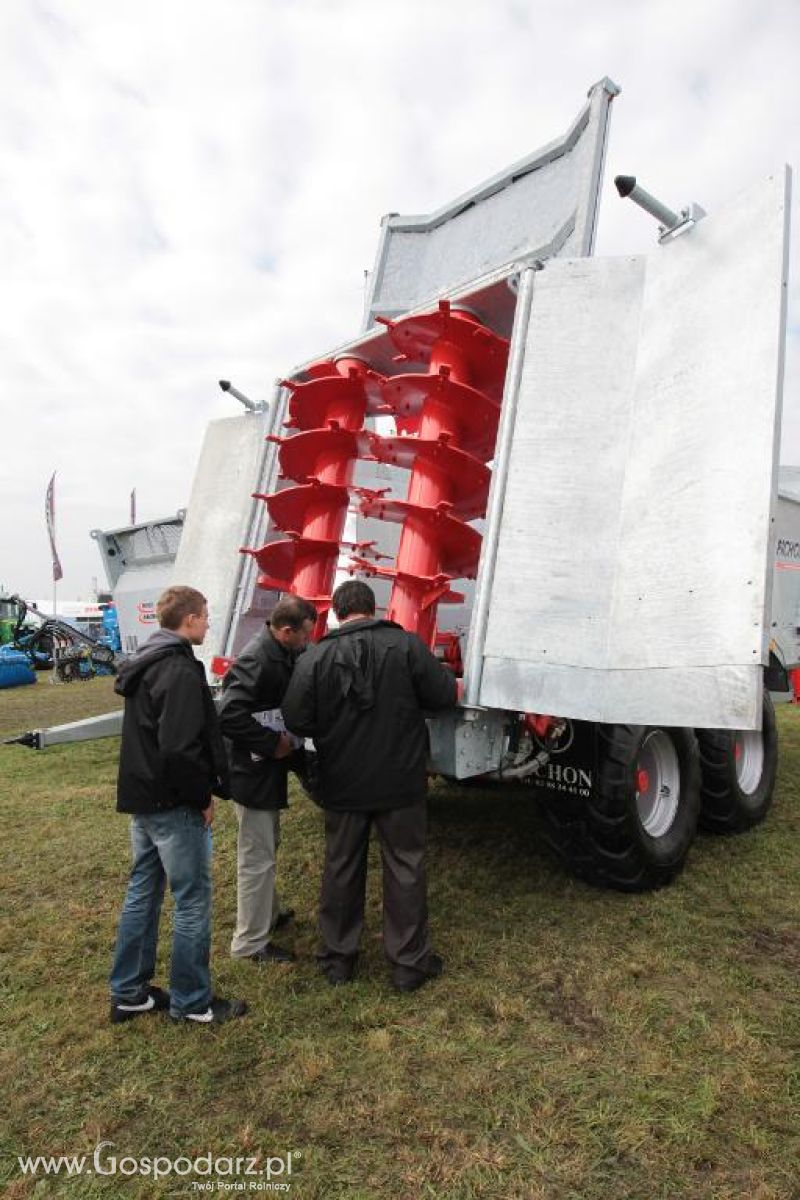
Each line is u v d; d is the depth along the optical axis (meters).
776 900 3.07
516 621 2.67
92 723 3.92
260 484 4.07
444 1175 1.65
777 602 5.47
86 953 2.76
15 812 4.64
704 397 2.50
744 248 2.50
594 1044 2.11
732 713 2.24
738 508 2.35
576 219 3.18
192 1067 2.04
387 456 3.46
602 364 2.76
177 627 2.31
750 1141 1.72
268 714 2.79
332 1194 1.61
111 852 3.86
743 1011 2.25
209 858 2.28
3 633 18.03
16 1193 1.64
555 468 2.73
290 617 2.61
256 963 2.61
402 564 3.16
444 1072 2.01
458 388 3.09
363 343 3.71
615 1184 1.62
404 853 2.46
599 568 2.61
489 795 4.76
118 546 10.10
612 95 3.26
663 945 2.68
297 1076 1.99
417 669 2.47
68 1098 1.95
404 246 4.42
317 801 2.58
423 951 2.45
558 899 3.09
